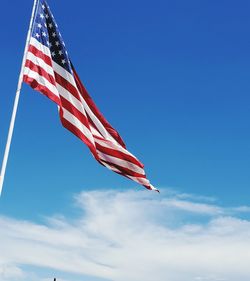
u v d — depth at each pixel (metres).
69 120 22.34
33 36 22.08
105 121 24.59
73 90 22.80
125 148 24.84
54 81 22.05
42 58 22.05
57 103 21.73
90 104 24.33
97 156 22.95
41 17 22.64
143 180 25.05
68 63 23.11
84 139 22.41
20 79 21.50
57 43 23.22
